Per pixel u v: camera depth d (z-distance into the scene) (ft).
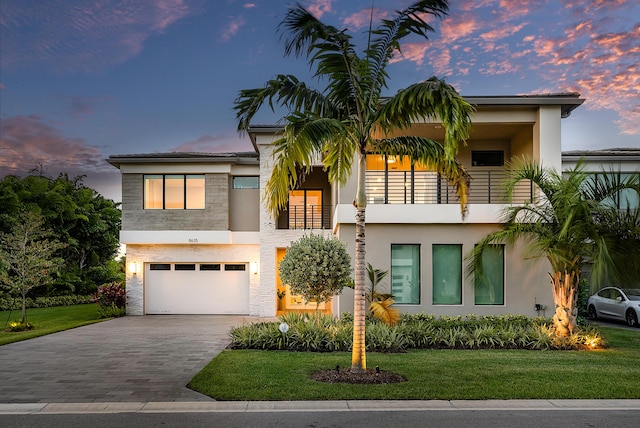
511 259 50.83
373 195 57.21
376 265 51.13
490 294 51.16
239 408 24.25
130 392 27.30
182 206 71.72
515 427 21.54
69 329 56.13
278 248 70.28
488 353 38.22
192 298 72.69
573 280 42.37
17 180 96.53
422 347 41.34
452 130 27.35
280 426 21.66
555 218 41.32
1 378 30.91
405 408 24.22
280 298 76.64
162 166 71.15
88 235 105.81
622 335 49.88
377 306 45.21
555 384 27.96
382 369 31.63
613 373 30.58
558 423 22.06
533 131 54.08
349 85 31.32
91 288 104.88
